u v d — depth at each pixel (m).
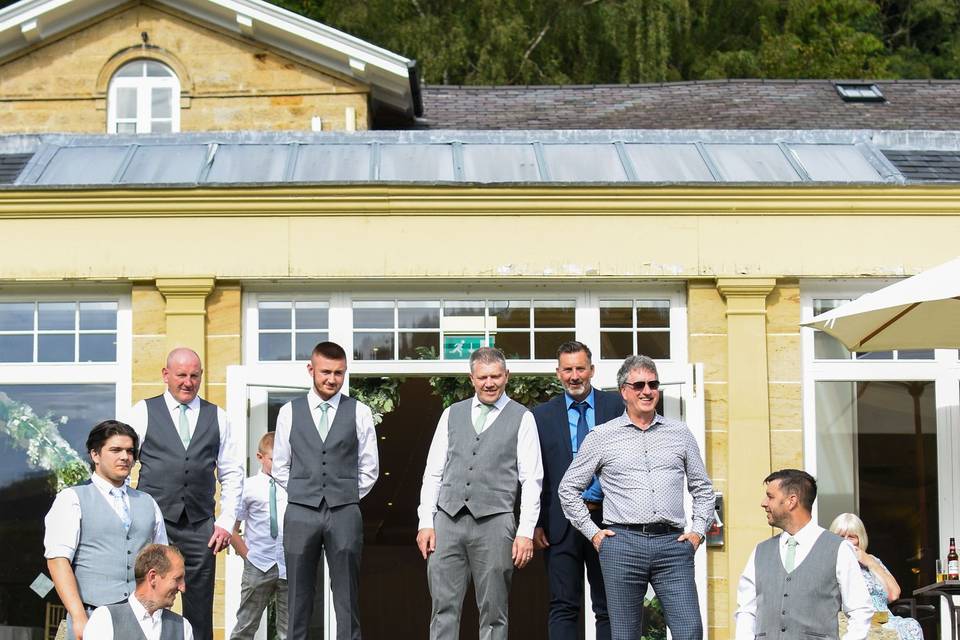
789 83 17.28
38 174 10.73
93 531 6.84
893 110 16.12
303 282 9.96
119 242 9.85
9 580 9.82
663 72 27.45
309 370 8.15
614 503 7.55
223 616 9.66
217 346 9.89
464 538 7.84
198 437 7.93
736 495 9.82
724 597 9.76
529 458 7.88
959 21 31.62
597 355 10.03
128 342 9.96
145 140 11.48
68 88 15.32
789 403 9.97
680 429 7.63
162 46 15.35
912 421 10.09
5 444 9.94
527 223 9.89
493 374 7.93
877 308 8.08
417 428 15.47
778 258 9.93
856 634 6.56
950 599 9.12
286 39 15.24
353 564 7.92
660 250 9.91
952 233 9.97
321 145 11.41
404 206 9.85
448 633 7.84
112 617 6.22
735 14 29.28
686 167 10.97
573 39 28.08
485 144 11.49
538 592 14.16
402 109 15.69
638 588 7.50
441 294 10.08
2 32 14.99
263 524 9.09
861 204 9.94
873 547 10.01
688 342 10.01
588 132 11.70
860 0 29.59
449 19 27.69
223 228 9.87
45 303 10.02
